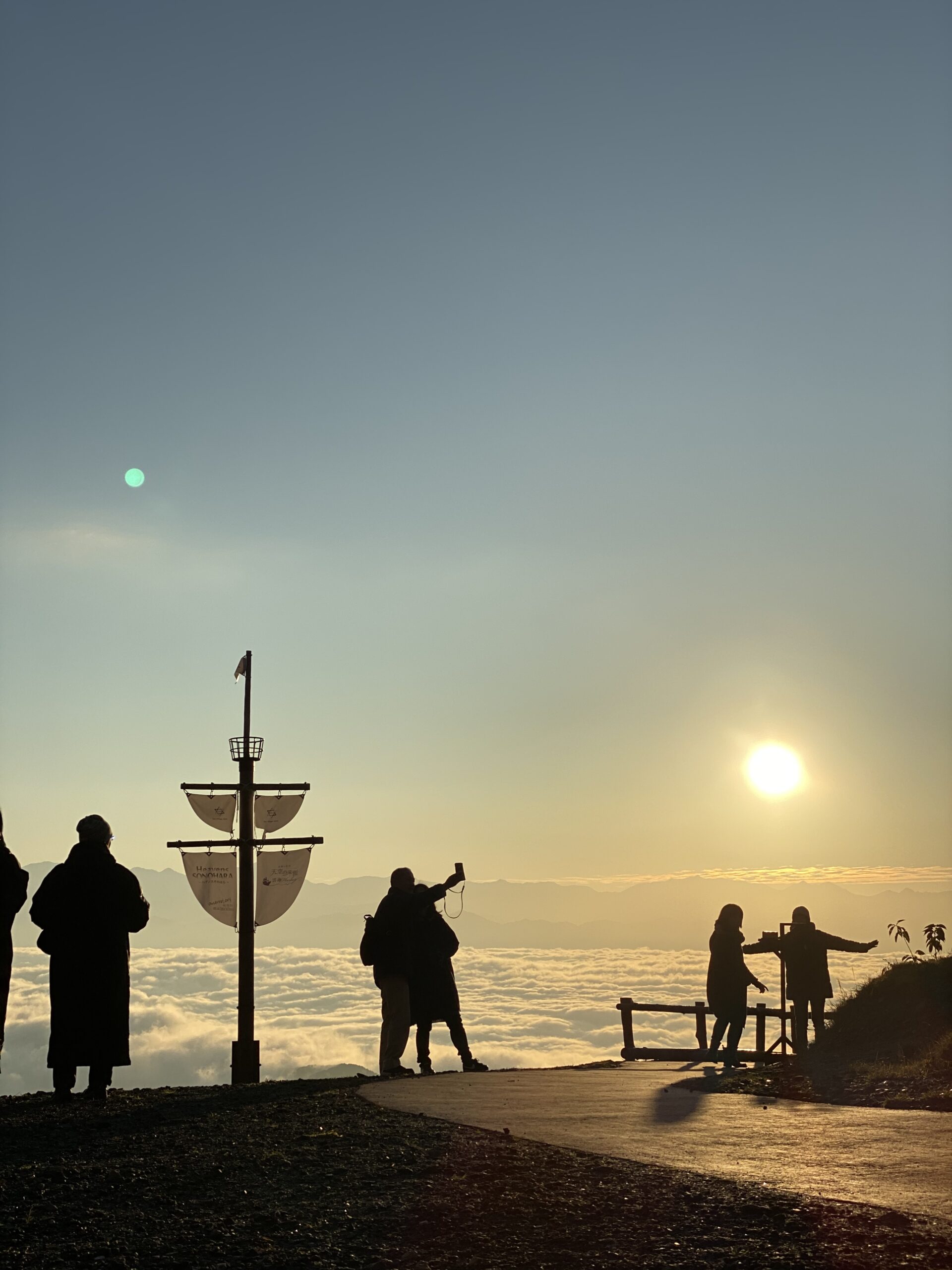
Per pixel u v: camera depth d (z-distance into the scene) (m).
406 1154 7.13
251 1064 17.50
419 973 15.08
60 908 10.75
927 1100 9.38
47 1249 5.47
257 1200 6.21
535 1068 13.86
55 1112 9.68
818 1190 6.01
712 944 15.28
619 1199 5.95
